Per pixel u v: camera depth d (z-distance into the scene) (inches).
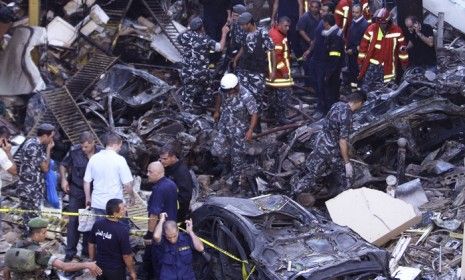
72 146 548.7
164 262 432.1
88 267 415.2
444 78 644.7
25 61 665.6
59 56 706.8
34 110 628.1
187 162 617.6
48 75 685.3
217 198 477.1
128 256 433.1
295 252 433.1
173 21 770.2
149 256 463.5
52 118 616.7
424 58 703.1
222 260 453.7
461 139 618.5
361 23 719.7
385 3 812.6
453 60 783.1
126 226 437.1
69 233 498.6
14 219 538.9
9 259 403.2
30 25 693.3
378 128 593.6
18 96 660.7
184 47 668.7
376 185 595.2
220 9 765.3
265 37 641.6
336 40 677.3
